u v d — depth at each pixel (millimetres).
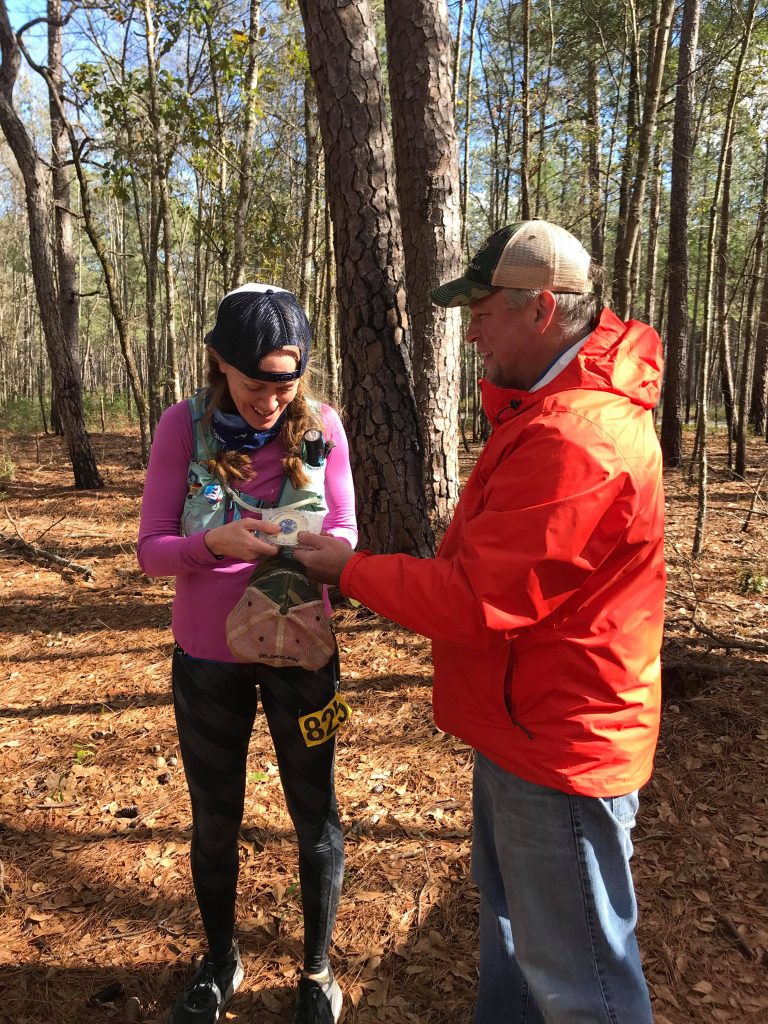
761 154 12500
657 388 1385
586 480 1237
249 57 8891
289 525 1631
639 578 1360
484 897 1699
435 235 5254
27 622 5312
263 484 1696
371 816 2887
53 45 11750
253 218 12828
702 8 10320
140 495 10125
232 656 1674
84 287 32281
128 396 26500
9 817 2963
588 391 1299
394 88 5035
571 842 1368
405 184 5234
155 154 10055
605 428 1264
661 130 8477
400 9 4879
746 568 6012
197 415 1687
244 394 1574
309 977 1958
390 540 4578
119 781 3205
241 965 2135
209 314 21406
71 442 10672
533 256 1326
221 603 1680
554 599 1279
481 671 1422
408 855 2654
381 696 3863
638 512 1295
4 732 3689
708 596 5352
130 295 28094
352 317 4387
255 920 2357
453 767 3203
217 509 1673
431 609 1329
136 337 31500
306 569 1572
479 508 1425
